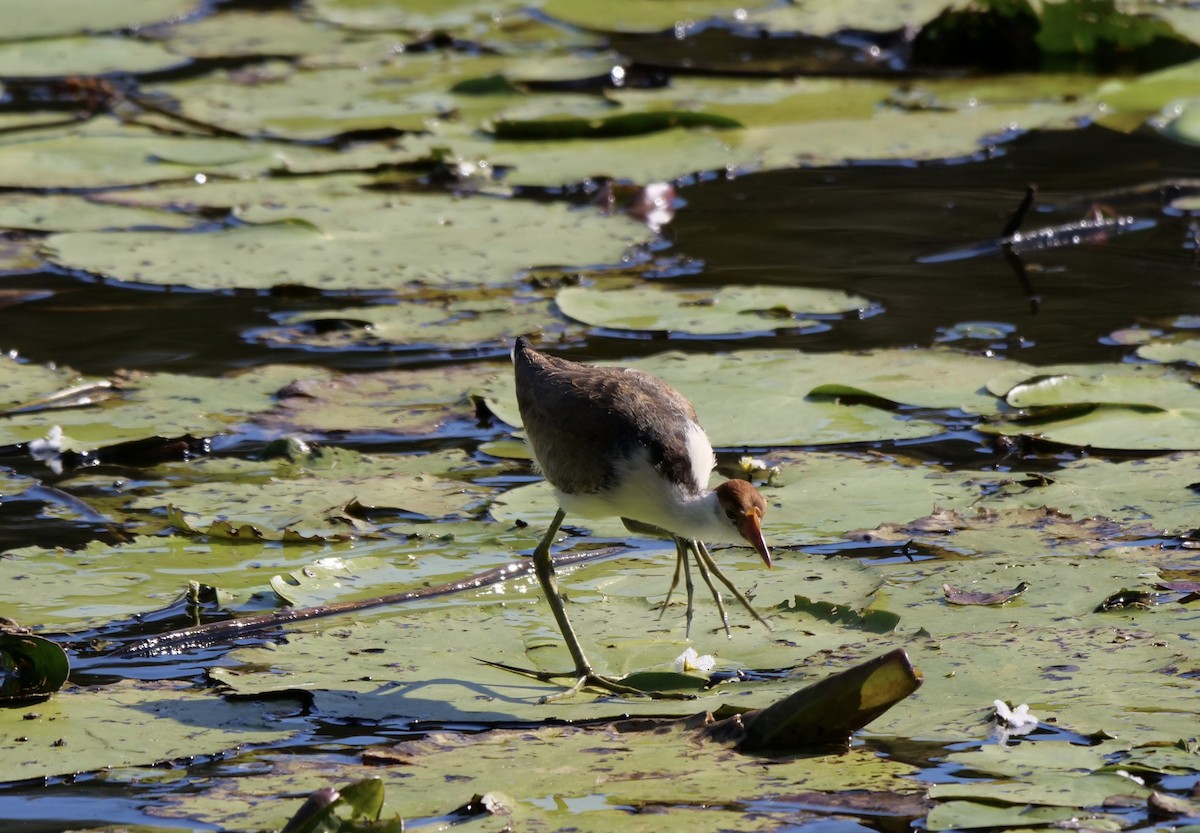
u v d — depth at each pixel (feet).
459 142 60.75
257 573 31.24
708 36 76.02
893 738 23.91
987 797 21.54
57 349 43.45
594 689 26.32
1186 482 33.63
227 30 76.79
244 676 26.40
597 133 61.11
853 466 35.27
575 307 44.32
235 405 39.40
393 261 47.91
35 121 63.46
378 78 69.72
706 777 22.72
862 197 55.77
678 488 28.84
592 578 31.19
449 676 26.66
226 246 49.47
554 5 79.56
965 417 38.14
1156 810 21.20
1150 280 46.98
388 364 42.63
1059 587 29.01
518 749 23.80
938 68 69.62
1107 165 57.88
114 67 69.56
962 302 45.73
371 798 20.85
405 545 32.65
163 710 25.52
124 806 22.48
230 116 63.93
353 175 57.98
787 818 21.52
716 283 47.42
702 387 39.09
